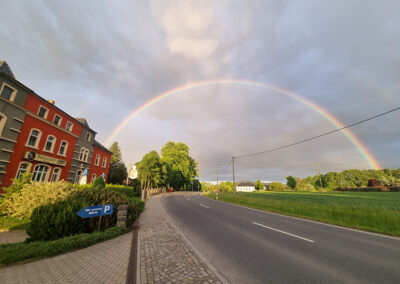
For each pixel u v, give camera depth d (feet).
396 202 69.72
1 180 45.21
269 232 25.07
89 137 89.61
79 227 21.86
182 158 175.73
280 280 11.99
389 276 12.64
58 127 65.67
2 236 22.03
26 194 30.07
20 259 14.28
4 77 45.78
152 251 17.46
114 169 149.89
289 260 15.43
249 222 32.24
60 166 67.62
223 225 29.58
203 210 48.67
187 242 20.29
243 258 15.80
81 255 16.11
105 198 27.89
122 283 11.37
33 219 19.36
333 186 283.38
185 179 194.18
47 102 60.08
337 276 12.63
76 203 22.85
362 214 32.27
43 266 13.65
